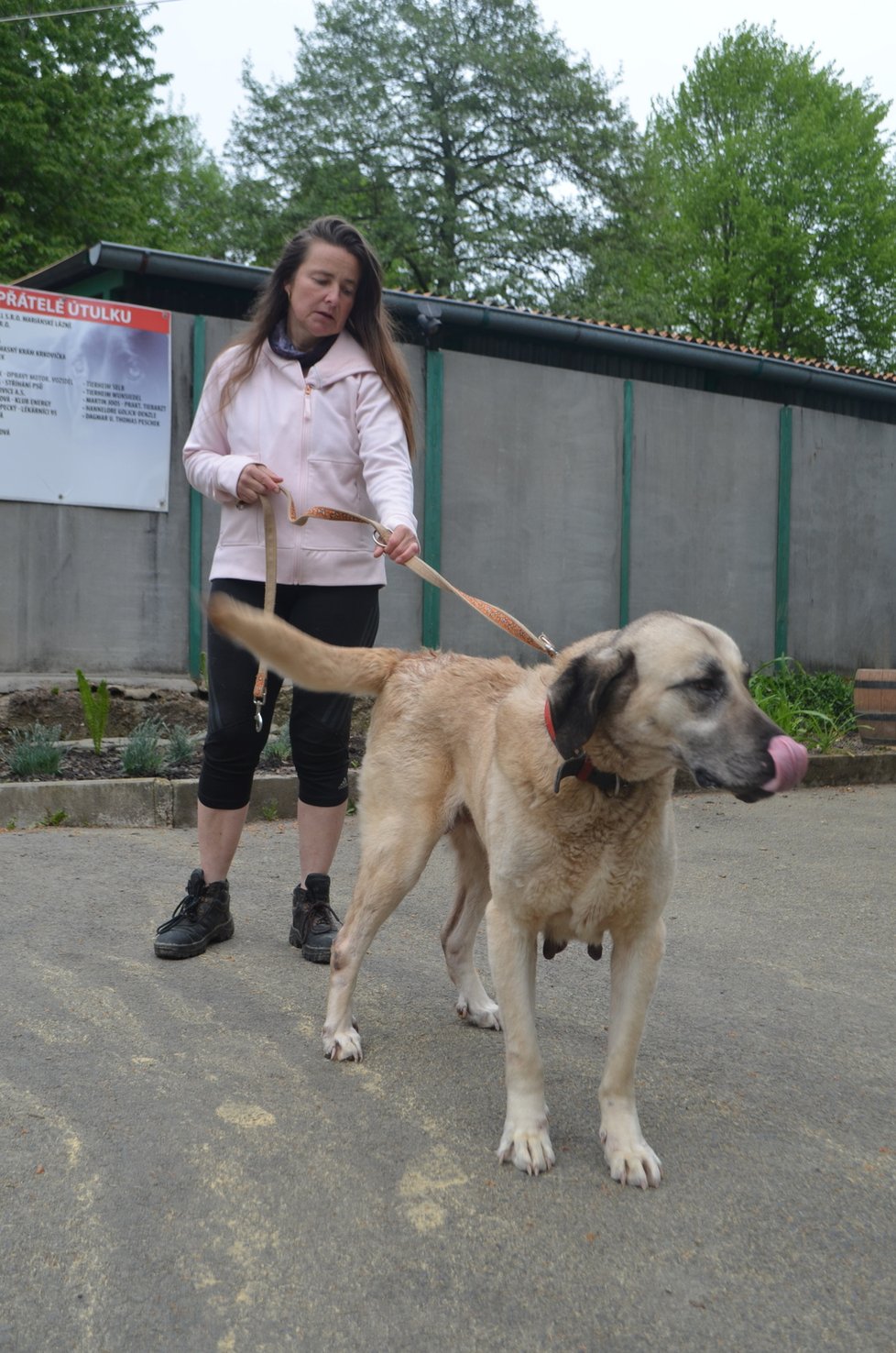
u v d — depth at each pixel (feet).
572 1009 12.02
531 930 9.06
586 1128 9.22
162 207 75.20
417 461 32.01
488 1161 8.52
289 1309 6.63
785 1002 12.37
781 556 39.19
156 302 30.63
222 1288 6.81
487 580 33.35
